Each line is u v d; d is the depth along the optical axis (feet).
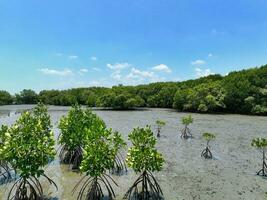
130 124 171.53
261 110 241.35
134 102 325.62
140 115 241.55
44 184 65.05
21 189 52.26
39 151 51.75
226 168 77.61
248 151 97.04
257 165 80.38
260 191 60.80
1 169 74.95
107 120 197.57
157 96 350.64
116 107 336.29
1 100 506.07
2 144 62.75
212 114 250.16
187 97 280.10
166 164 81.46
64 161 81.97
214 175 71.67
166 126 159.02
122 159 85.25
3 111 318.45
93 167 52.80
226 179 68.64
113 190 61.00
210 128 151.94
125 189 61.67
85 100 438.81
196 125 164.96
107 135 58.13
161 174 72.49
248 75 293.43
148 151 54.19
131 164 54.29
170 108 338.95
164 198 56.90
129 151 55.57
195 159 86.89
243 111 259.19
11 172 73.00
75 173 73.20
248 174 72.43
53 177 70.03
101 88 491.72
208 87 276.41
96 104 344.69
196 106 273.95
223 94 265.75
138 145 55.36
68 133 80.18
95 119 81.82
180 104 294.05
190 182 66.49
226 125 165.68
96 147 53.11
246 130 145.38
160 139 118.32
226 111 273.33
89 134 55.42
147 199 55.47
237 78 298.56
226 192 60.23
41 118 82.02
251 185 64.54
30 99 542.16
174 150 98.58
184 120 125.80
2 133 68.44
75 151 78.64
